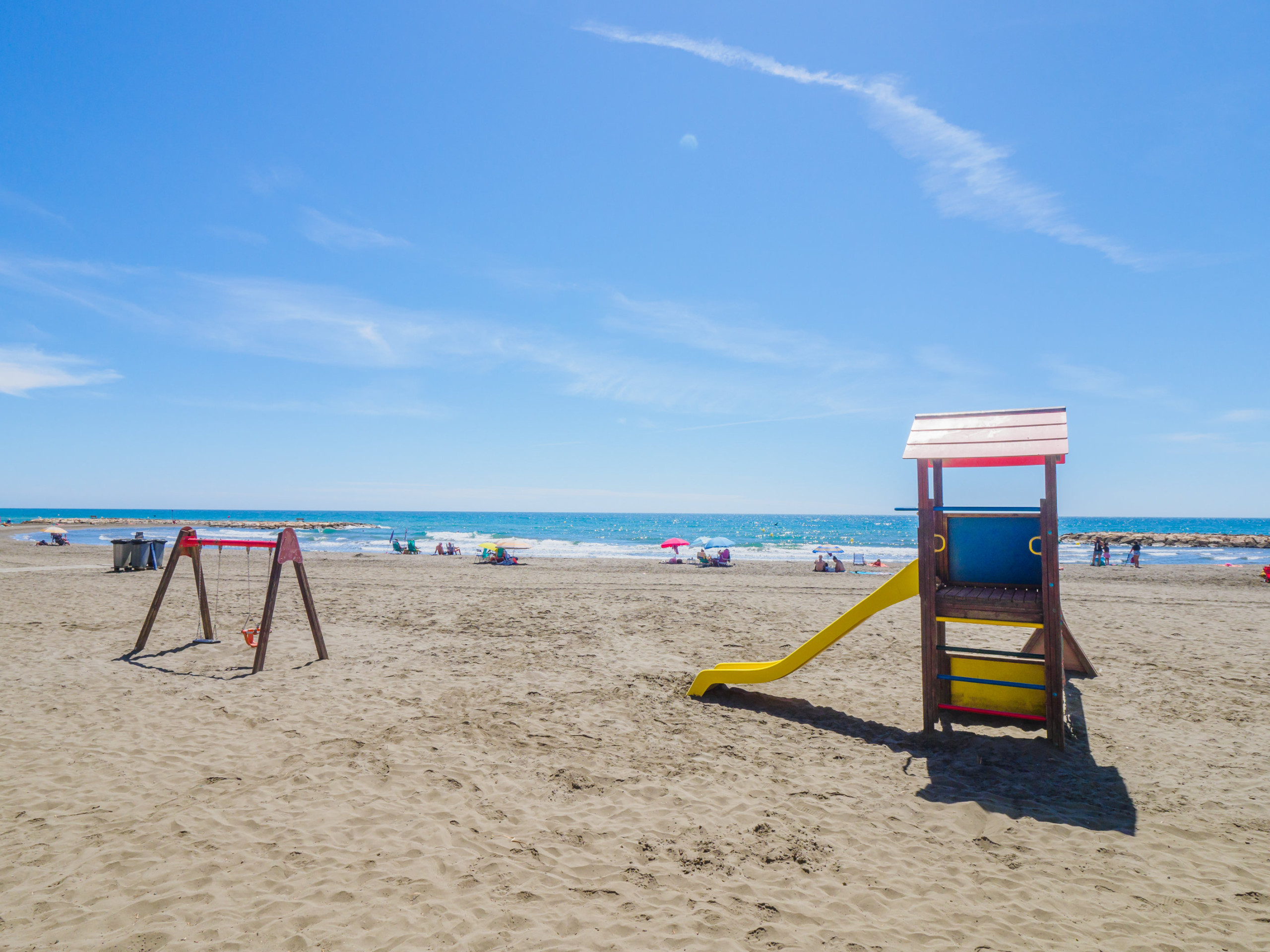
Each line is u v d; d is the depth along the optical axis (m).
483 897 3.62
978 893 3.79
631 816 4.71
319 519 148.38
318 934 3.26
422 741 6.05
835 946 3.28
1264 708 7.41
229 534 63.34
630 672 8.89
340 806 4.70
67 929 3.24
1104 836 4.51
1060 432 5.91
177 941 3.17
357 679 8.15
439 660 9.27
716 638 11.31
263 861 3.94
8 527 77.31
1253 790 5.25
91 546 33.78
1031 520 6.37
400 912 3.47
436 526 99.50
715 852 4.22
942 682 6.92
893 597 6.96
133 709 6.83
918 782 5.41
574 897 3.66
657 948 3.23
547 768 5.54
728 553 29.23
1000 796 5.13
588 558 34.03
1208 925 3.48
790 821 4.70
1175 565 31.09
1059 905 3.68
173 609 13.08
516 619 12.78
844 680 8.68
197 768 5.33
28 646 9.56
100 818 4.43
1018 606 6.07
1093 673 8.69
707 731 6.63
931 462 6.58
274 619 12.26
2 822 4.35
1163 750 6.10
